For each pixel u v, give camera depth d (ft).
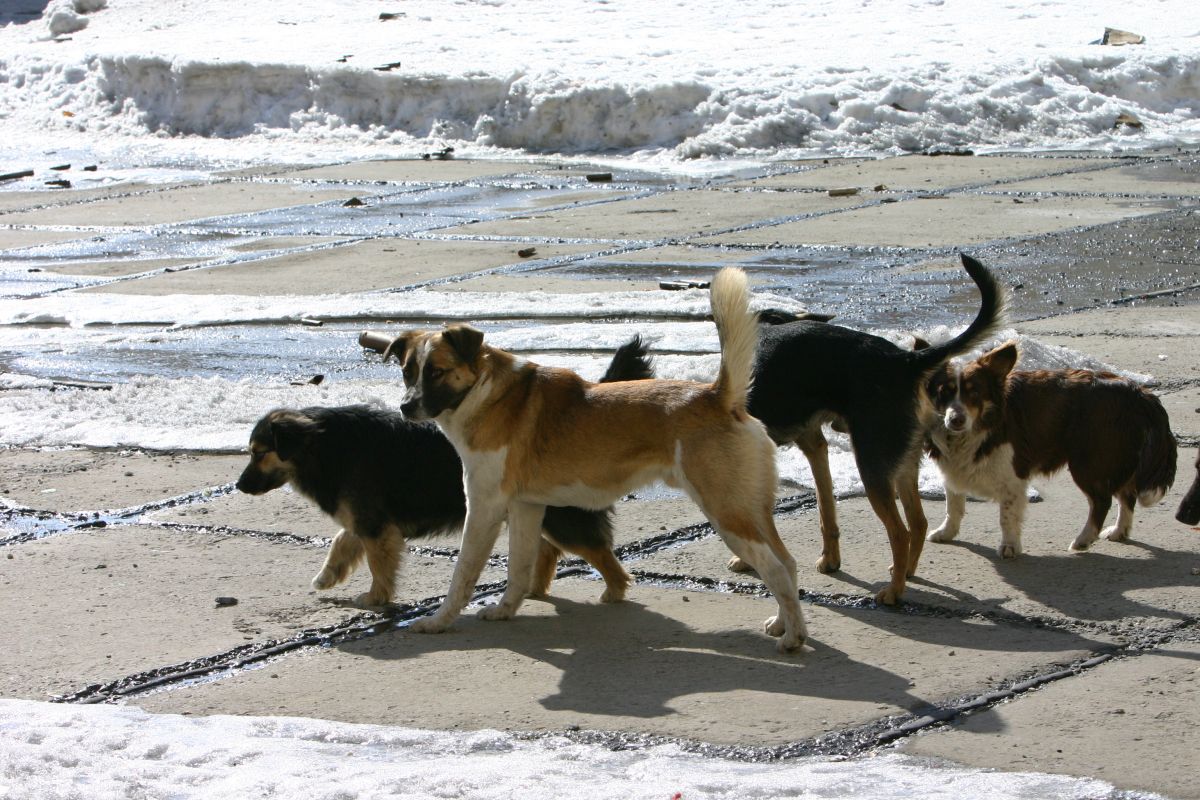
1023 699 23.81
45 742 21.88
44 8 173.88
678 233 73.51
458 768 20.76
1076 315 53.57
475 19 145.07
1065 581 29.81
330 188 93.35
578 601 30.01
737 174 92.84
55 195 94.99
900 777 20.56
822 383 29.81
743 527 26.27
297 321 57.52
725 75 109.09
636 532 33.73
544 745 22.39
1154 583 29.43
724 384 26.53
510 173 96.99
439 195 89.20
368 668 26.40
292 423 29.78
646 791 19.53
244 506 36.45
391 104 116.26
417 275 65.41
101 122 128.57
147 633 28.32
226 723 23.36
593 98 107.55
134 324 58.29
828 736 22.53
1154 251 64.75
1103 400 31.12
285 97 121.60
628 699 24.40
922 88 105.60
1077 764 21.16
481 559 28.48
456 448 28.37
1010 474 31.09
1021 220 73.31
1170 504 34.53
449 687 25.31
